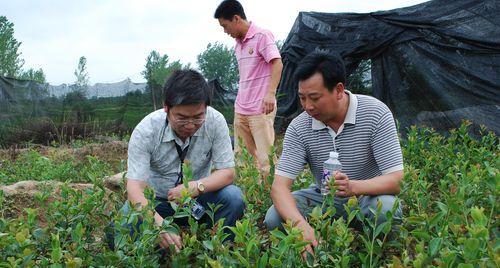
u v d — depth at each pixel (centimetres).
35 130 1145
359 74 888
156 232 222
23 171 643
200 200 319
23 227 232
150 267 225
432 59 758
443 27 745
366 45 828
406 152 451
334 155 284
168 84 260
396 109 797
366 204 299
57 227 250
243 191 329
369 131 298
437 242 182
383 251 254
